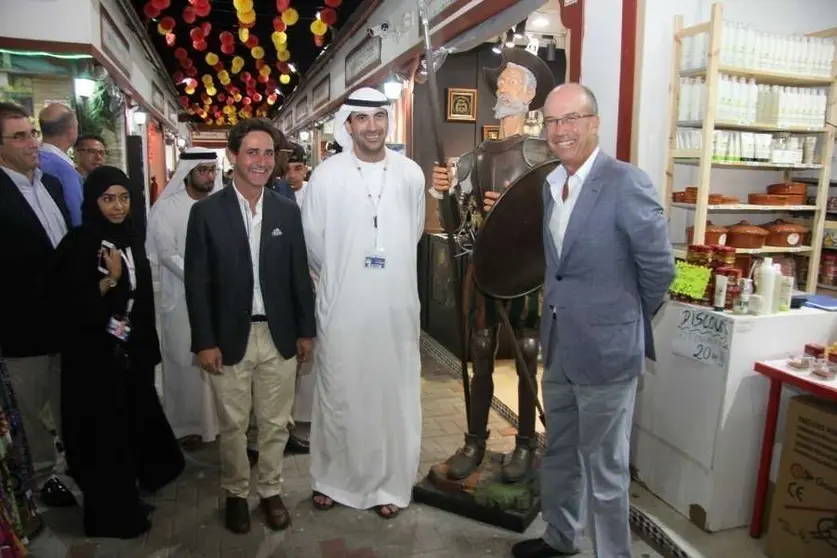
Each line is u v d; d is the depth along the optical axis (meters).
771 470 2.49
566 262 2.00
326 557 2.35
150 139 11.12
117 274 2.34
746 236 3.06
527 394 2.71
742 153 3.04
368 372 2.54
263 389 2.52
